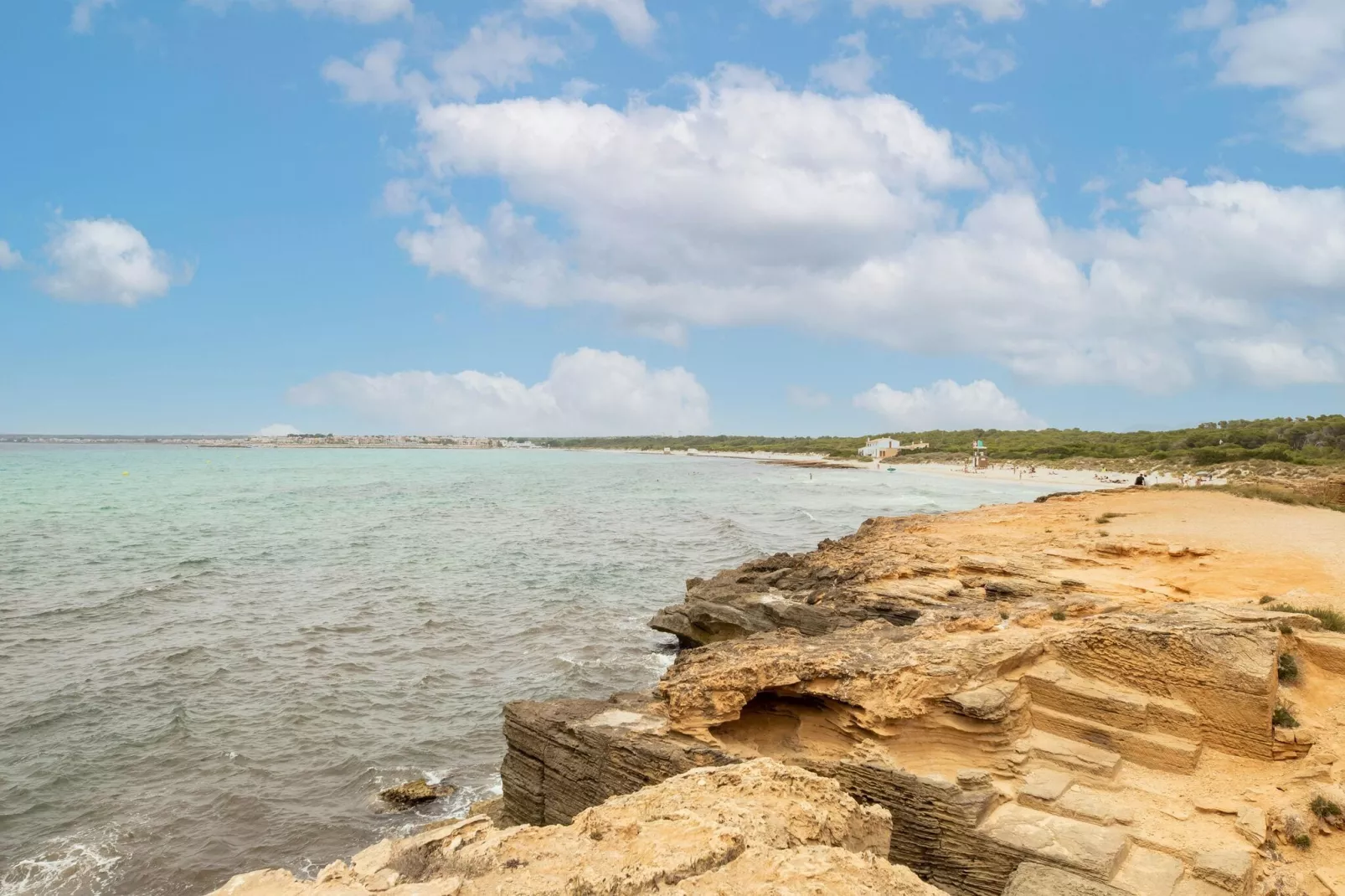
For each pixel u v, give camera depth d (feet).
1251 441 412.77
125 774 70.69
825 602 94.48
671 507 317.01
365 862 29.04
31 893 53.78
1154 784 43.86
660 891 25.73
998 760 46.09
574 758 57.06
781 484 458.09
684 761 51.19
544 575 163.84
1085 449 540.93
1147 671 48.93
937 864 42.70
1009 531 121.60
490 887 26.04
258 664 100.78
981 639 54.39
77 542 193.88
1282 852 38.34
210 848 59.98
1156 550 88.84
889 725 48.24
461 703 89.76
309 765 73.72
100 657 101.76
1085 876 36.55
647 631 120.16
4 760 72.08
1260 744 44.50
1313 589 70.59
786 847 30.40
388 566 172.35
